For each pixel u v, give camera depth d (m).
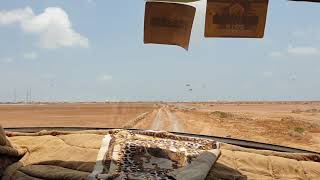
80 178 0.73
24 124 6.64
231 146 0.92
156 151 0.82
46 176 0.75
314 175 0.81
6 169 0.78
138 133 0.95
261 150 0.91
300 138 5.34
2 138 0.79
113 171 0.75
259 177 0.78
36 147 0.87
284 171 0.82
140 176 0.72
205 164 0.77
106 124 6.56
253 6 0.69
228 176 0.76
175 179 0.71
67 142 0.88
